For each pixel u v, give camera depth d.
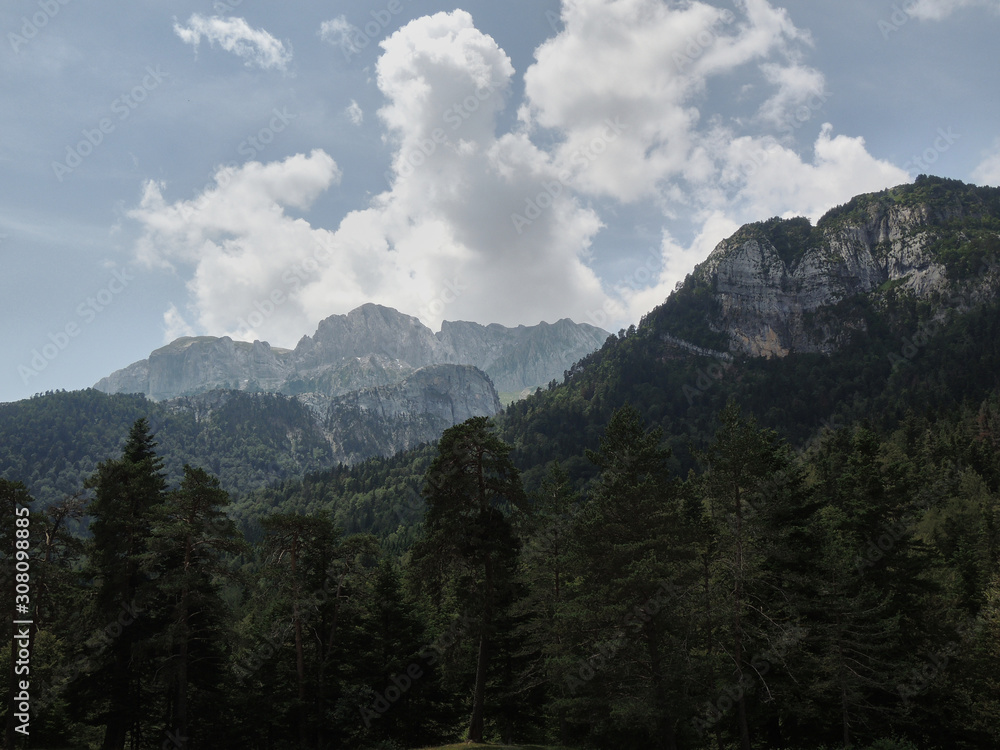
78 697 38.12
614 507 36.50
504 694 41.28
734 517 34.91
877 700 37.03
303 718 41.09
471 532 36.16
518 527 38.28
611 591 33.50
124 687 38.97
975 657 39.31
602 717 34.22
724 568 35.31
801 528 37.38
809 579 34.91
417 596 38.41
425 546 36.66
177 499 36.84
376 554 43.97
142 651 34.53
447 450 37.31
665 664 32.19
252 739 42.94
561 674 35.09
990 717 36.84
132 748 43.78
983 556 59.09
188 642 39.09
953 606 46.47
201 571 37.91
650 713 30.84
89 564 39.56
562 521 42.97
